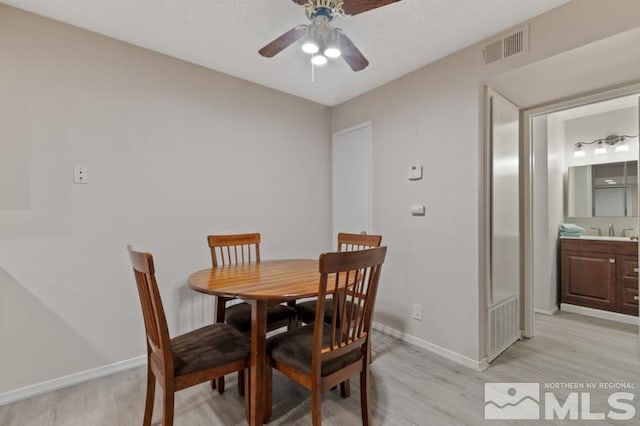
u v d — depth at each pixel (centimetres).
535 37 196
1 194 187
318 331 135
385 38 220
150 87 240
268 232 312
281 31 216
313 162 350
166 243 248
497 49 214
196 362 142
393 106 290
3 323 187
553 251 366
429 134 258
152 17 200
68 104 207
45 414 175
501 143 250
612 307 333
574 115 391
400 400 188
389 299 293
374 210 310
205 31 215
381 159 302
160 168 245
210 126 272
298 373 145
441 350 248
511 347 264
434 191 255
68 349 207
